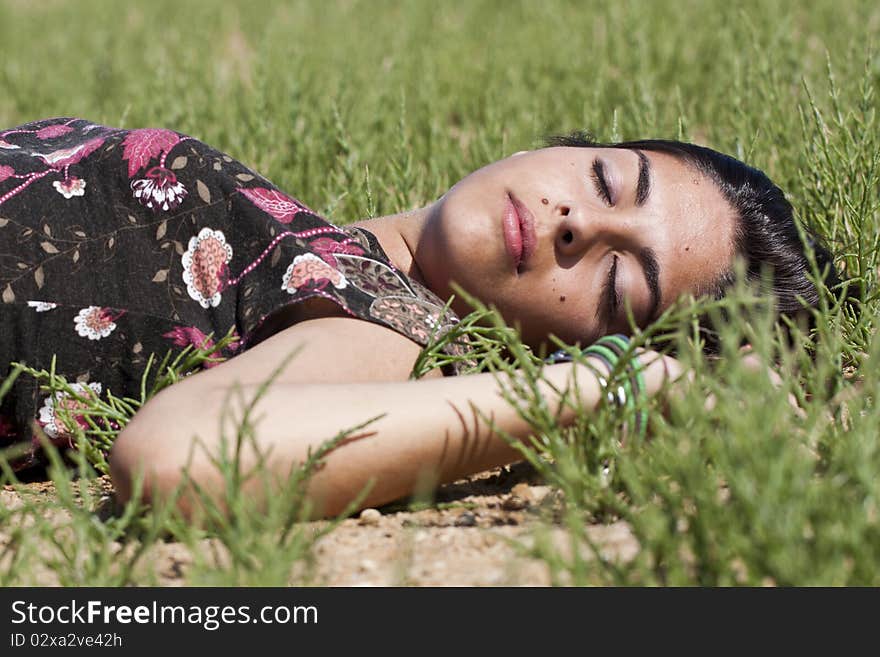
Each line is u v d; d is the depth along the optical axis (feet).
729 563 6.57
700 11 31.94
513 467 9.39
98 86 27.35
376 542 7.93
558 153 10.48
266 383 7.50
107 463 9.32
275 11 40.50
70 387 9.29
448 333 9.23
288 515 7.51
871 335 10.59
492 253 10.10
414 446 8.20
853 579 6.32
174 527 7.24
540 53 28.60
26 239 9.55
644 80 21.83
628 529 7.77
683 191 10.50
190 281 9.74
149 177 9.87
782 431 6.76
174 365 9.36
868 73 15.15
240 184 9.93
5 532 8.32
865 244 12.52
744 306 10.51
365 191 14.93
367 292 9.45
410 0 40.55
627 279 10.25
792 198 15.12
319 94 23.06
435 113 21.33
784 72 21.61
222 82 25.26
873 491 6.68
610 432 8.25
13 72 28.71
